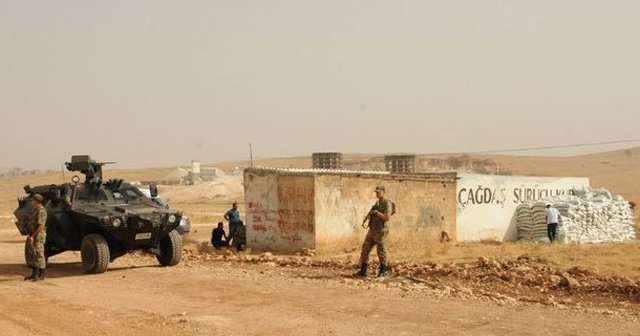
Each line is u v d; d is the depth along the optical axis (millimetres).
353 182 24938
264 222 24938
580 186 40594
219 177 122812
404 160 63844
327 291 12609
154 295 12539
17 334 9469
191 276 14953
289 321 10000
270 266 17078
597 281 13797
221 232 25562
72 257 21438
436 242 28719
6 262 19734
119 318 10453
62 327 9906
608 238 33219
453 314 10391
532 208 33844
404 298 11820
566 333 9141
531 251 21516
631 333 9148
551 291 12898
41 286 14102
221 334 9242
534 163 177625
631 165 175375
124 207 17250
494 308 10891
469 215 32281
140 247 17297
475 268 15453
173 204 90812
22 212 18391
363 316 10297
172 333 9336
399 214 27516
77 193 17594
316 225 23422
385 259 14578
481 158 176375
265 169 25031
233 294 12422
